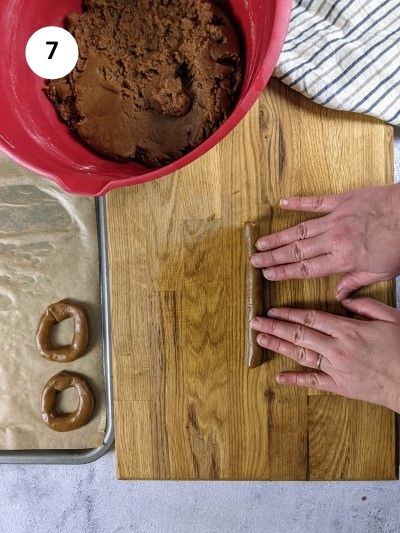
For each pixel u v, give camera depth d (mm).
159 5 395
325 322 483
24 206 561
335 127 490
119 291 507
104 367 557
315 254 480
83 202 557
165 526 632
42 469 628
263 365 504
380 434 500
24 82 392
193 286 504
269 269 491
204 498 627
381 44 473
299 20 484
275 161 495
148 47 395
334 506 623
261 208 499
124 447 515
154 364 509
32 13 392
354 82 472
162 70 390
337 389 487
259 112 490
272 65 335
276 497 624
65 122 408
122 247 505
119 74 393
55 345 565
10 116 375
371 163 492
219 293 503
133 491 628
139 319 508
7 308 566
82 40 397
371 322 482
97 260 559
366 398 482
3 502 636
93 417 563
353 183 494
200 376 508
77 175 370
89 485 629
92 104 396
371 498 620
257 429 507
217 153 495
